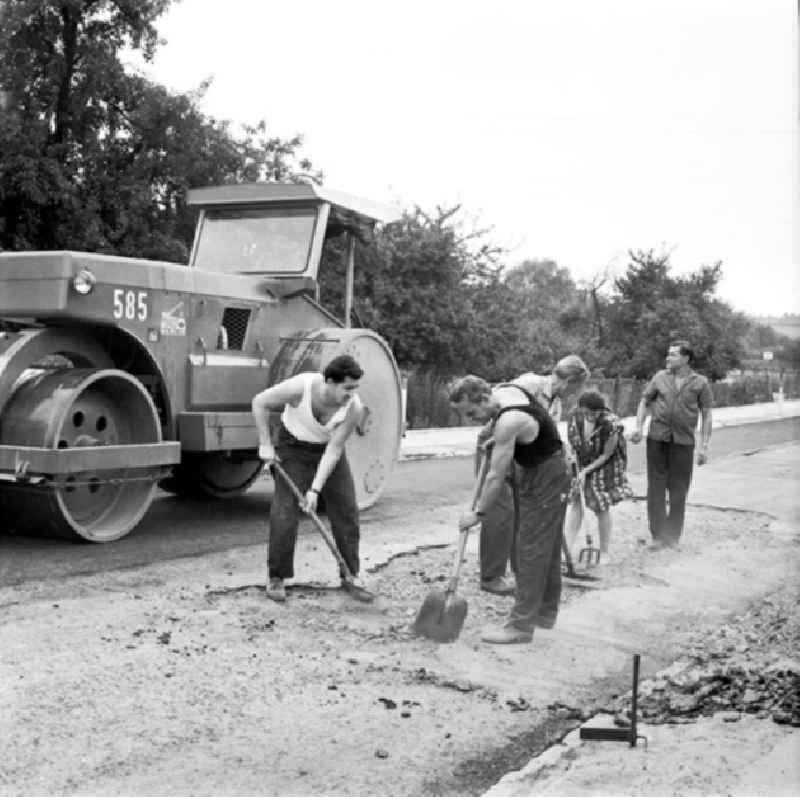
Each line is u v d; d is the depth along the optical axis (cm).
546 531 598
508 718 476
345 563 690
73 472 782
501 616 663
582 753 429
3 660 511
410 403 2538
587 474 839
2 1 1978
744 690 526
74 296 800
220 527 943
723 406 4219
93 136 2133
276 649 557
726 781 396
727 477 1519
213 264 1055
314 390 663
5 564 742
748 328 4269
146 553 803
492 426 675
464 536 600
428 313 2684
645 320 4003
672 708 500
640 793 384
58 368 830
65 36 2061
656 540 949
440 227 2778
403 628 617
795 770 407
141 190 2059
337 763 414
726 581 808
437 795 394
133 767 398
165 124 2106
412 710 477
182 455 1039
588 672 556
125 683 486
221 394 937
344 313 1127
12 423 789
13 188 1970
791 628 664
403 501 1166
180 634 575
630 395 3641
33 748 410
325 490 689
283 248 1035
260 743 428
